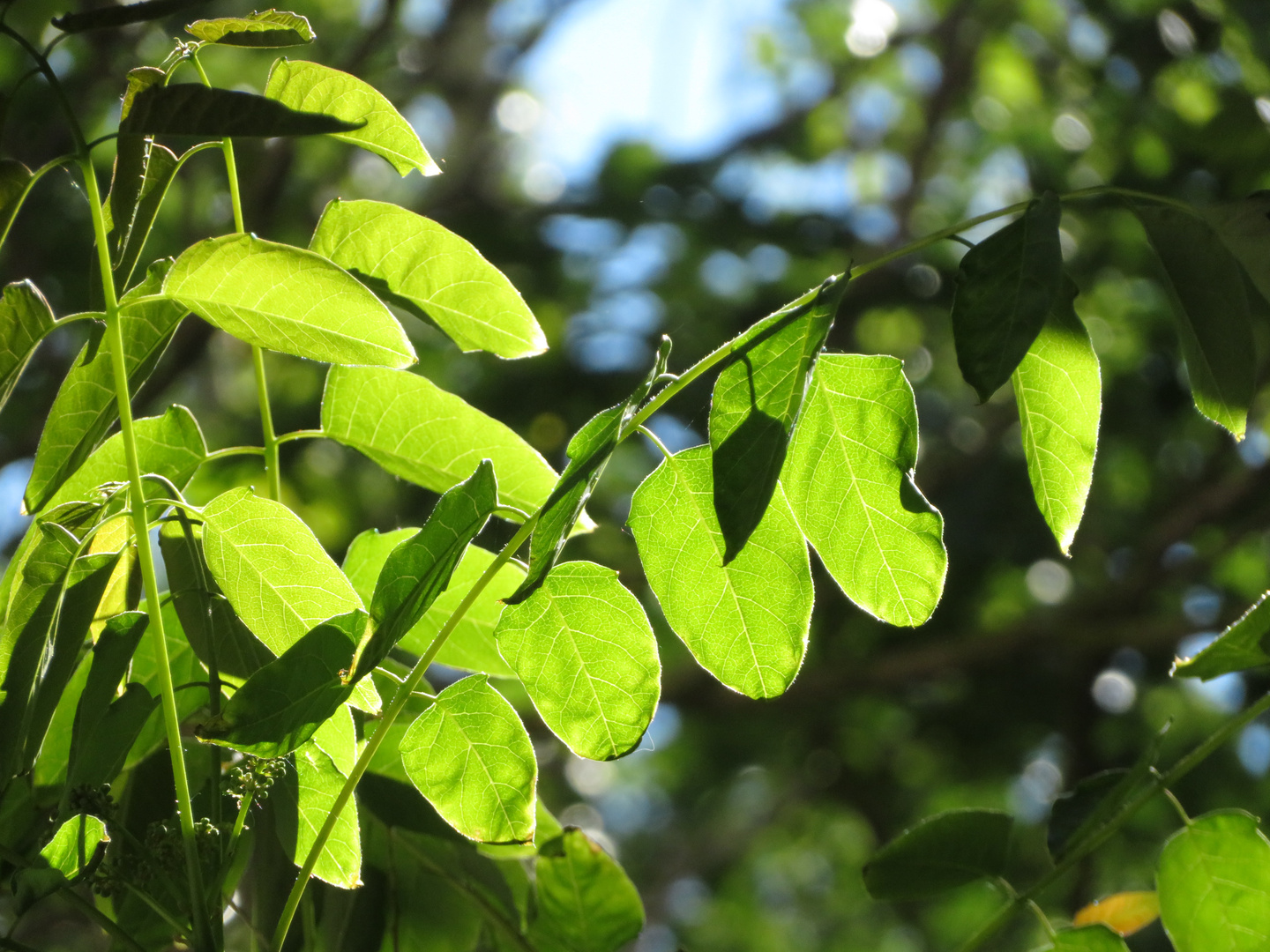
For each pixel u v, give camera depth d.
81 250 1.82
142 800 0.70
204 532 0.65
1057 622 2.08
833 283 0.62
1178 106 1.78
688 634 0.65
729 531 0.60
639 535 0.64
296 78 0.65
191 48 0.64
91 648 0.68
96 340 0.65
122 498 0.67
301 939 0.72
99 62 1.72
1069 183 2.19
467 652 0.69
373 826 0.73
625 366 2.19
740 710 2.17
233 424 2.18
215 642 0.67
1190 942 0.69
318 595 0.65
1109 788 0.71
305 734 0.62
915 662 2.11
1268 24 1.41
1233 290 0.64
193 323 1.67
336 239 0.66
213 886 0.64
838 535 0.65
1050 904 1.81
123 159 0.65
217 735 0.62
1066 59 2.24
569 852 0.71
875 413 0.64
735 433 0.61
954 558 2.25
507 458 0.69
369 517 2.08
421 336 2.14
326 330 0.63
